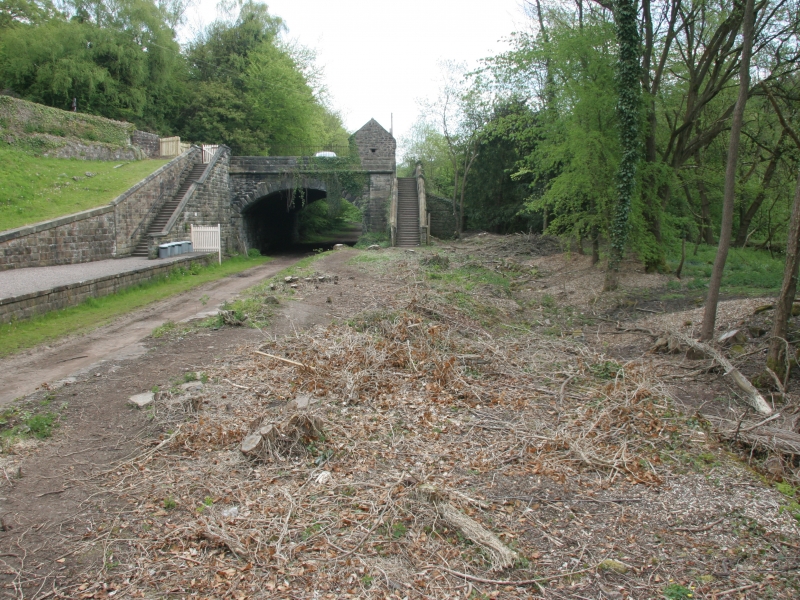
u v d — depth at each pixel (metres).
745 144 23.39
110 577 3.93
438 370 7.99
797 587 3.96
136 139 32.59
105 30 33.25
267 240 39.84
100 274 15.97
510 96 26.69
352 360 8.38
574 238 23.56
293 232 47.59
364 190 32.78
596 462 5.71
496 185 34.50
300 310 12.45
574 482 5.38
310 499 4.93
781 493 5.30
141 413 6.70
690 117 17.61
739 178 22.09
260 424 6.13
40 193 21.47
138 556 4.16
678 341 10.15
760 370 9.01
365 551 4.25
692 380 8.83
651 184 17.52
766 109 20.50
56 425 6.38
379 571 4.02
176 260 20.86
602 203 16.80
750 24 9.31
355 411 6.86
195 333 10.56
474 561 4.16
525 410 7.09
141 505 4.80
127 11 34.94
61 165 25.61
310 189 33.50
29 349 10.46
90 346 10.73
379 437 6.18
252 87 41.50
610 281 16.17
